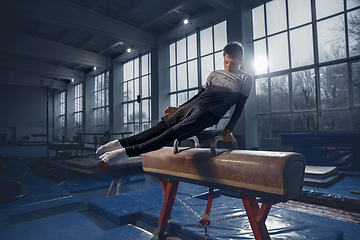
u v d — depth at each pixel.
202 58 8.73
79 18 7.80
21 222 2.47
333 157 4.72
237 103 1.40
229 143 6.80
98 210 2.63
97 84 14.74
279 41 6.81
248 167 1.19
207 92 1.37
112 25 8.59
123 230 2.02
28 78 11.40
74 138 11.60
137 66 11.77
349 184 3.54
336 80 5.80
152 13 8.22
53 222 2.32
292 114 6.57
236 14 7.19
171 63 9.98
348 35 5.59
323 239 1.64
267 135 7.18
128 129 12.37
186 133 1.19
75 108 16.50
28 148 9.55
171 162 1.66
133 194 3.03
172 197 1.89
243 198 1.33
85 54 11.41
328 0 5.90
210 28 8.45
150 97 10.74
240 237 1.71
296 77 6.46
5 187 3.48
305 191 3.21
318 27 6.06
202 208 2.39
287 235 1.71
